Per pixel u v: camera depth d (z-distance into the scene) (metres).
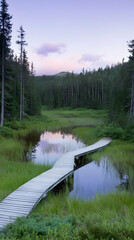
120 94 32.22
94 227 4.18
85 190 7.91
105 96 61.72
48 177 8.23
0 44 21.12
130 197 6.40
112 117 26.00
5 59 21.94
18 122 26.48
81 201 6.08
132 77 25.47
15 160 11.80
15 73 34.06
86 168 11.16
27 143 17.59
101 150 15.14
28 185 7.24
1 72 22.80
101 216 4.81
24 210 5.28
